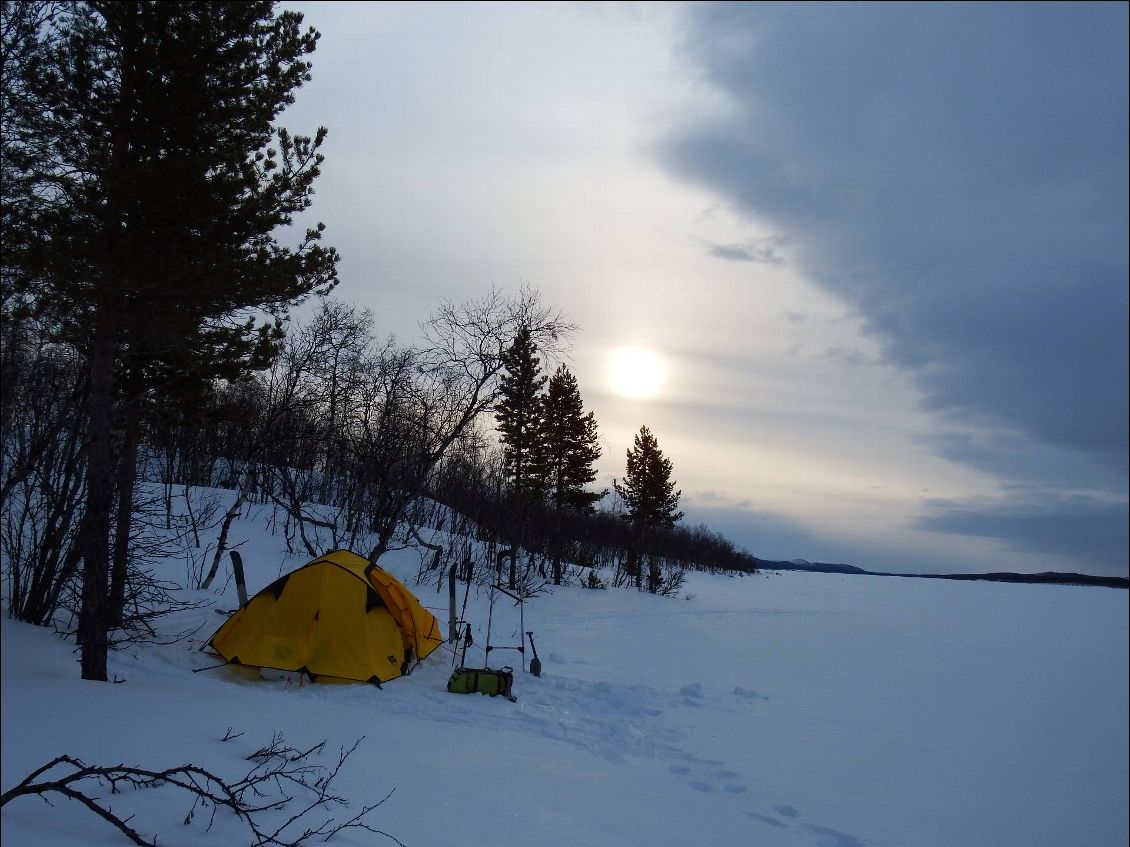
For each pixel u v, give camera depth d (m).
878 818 8.40
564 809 6.68
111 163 7.93
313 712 8.58
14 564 10.22
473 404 20.55
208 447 24.38
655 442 46.91
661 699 12.98
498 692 11.00
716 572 75.31
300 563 19.70
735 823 7.31
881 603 47.81
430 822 5.61
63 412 10.11
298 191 9.72
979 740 13.00
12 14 7.10
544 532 36.81
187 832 4.49
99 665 7.91
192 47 7.94
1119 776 11.41
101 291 7.73
